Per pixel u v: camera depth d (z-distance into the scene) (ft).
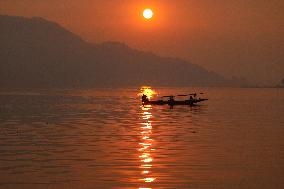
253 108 552.00
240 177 147.54
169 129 288.71
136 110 492.54
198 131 276.21
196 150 198.49
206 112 460.96
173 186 135.95
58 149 202.08
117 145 214.28
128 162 170.91
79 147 207.72
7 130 284.00
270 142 224.74
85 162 170.71
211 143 220.84
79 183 139.03
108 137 245.45
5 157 181.47
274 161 173.58
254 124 325.62
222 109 518.78
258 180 143.84
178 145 214.07
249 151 196.03
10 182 140.26
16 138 241.55
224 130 282.36
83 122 343.46
